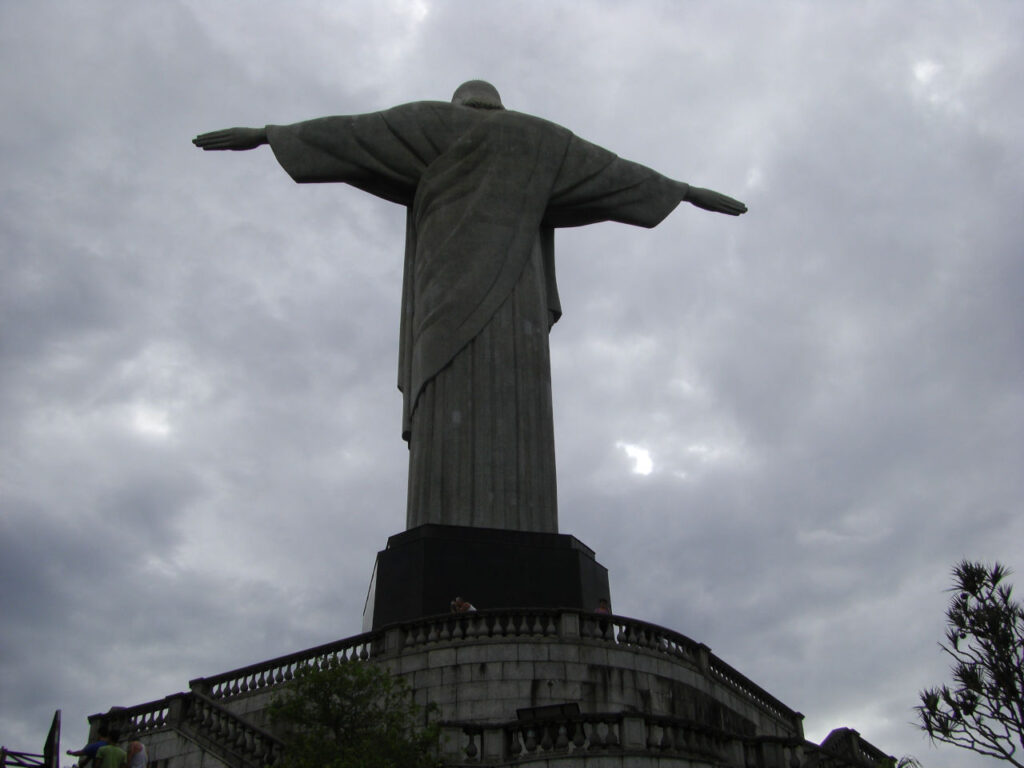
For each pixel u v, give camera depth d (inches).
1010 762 781.3
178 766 942.4
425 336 1424.7
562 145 1547.7
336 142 1483.8
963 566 836.6
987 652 805.9
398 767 786.8
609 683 1016.9
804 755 878.4
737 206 1656.0
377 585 1245.1
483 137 1508.4
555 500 1387.8
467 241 1457.9
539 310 1470.2
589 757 815.7
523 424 1401.3
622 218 1585.9
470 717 986.1
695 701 1061.8
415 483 1363.2
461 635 1035.9
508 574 1247.5
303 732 880.9
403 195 1542.8
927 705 804.6
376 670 853.8
